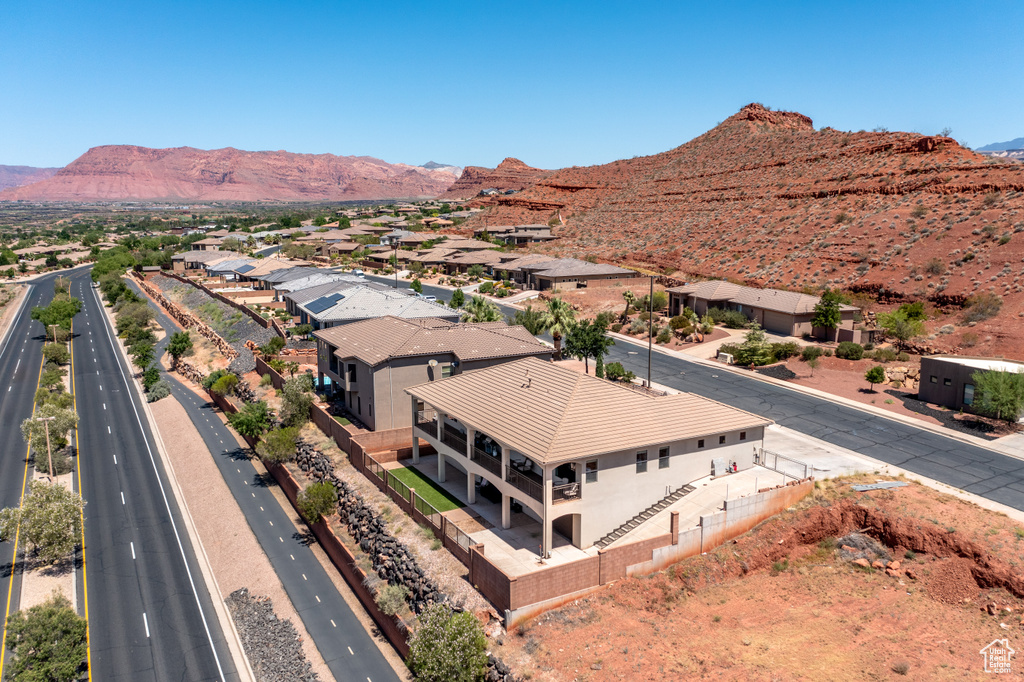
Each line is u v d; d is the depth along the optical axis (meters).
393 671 29.44
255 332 82.38
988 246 77.56
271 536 41.53
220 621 34.19
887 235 91.12
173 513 45.75
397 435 46.06
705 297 81.88
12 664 28.66
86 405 67.62
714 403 37.50
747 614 28.94
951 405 49.44
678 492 34.41
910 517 32.03
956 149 106.44
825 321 68.19
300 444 49.03
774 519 33.41
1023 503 34.03
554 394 35.94
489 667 26.02
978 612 27.55
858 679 24.58
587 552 31.58
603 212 166.88
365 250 163.75
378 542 35.38
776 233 108.88
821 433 45.09
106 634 33.03
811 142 144.62
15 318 111.56
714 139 181.50
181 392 70.38
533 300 101.62
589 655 26.11
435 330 51.94
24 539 41.12
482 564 29.30
